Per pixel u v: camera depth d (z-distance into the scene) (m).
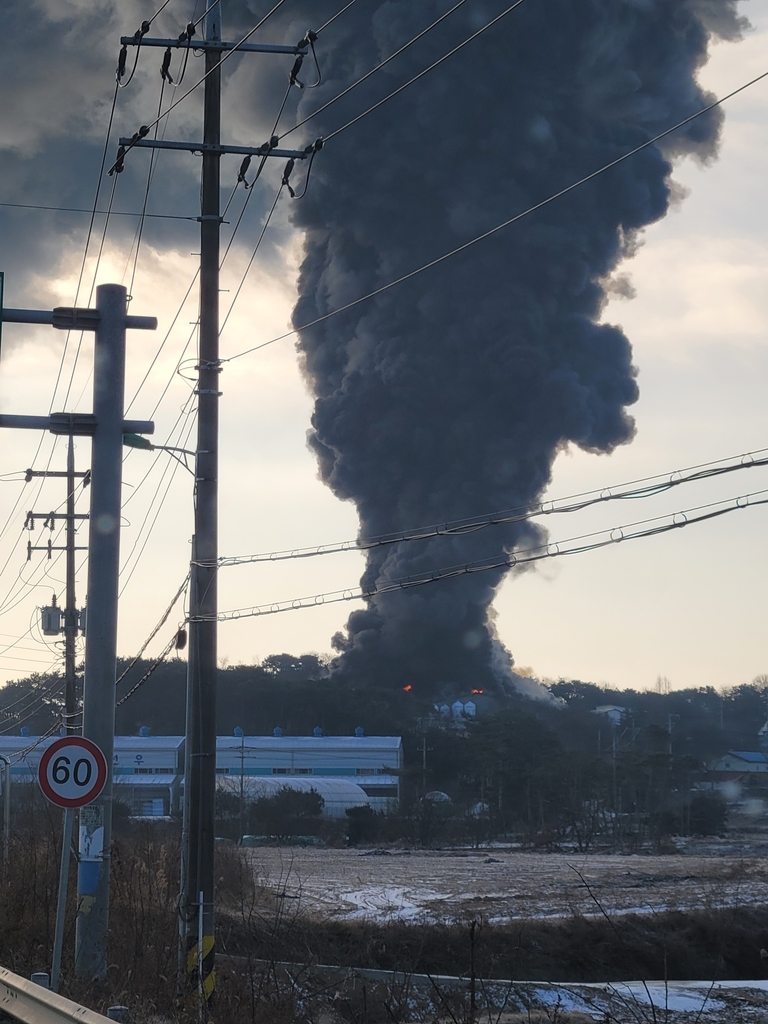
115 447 37.88
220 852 82.38
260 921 59.25
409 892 93.12
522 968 68.38
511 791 185.75
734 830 191.25
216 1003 33.94
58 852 49.12
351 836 167.88
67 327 37.69
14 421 37.53
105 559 37.59
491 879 106.50
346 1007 37.78
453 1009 36.72
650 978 72.12
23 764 195.75
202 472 41.22
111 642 37.50
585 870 117.69
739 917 79.94
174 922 42.16
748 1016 54.88
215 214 42.25
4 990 25.67
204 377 41.56
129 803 186.75
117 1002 29.72
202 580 41.06
